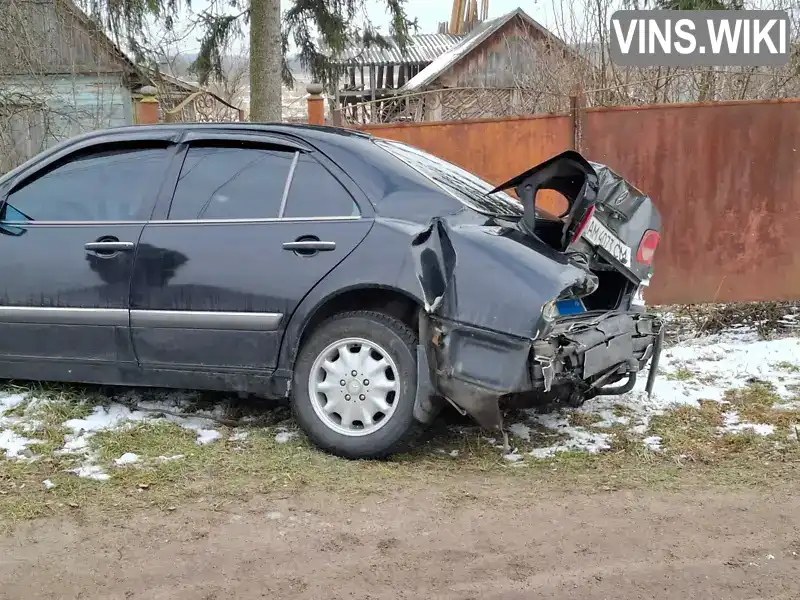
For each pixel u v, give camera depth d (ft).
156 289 13.57
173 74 50.90
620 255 13.61
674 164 23.03
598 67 34.04
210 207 13.78
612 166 23.31
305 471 12.39
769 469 12.62
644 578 9.20
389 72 107.45
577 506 11.24
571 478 12.31
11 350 14.56
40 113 37.99
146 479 12.02
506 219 13.37
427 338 12.29
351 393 12.83
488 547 9.98
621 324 13.39
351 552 9.83
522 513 11.00
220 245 13.37
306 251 12.94
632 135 23.13
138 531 10.40
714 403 15.81
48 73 39.86
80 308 14.01
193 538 10.21
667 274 23.35
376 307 13.12
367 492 11.65
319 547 9.97
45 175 14.96
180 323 13.48
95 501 11.28
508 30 84.69
